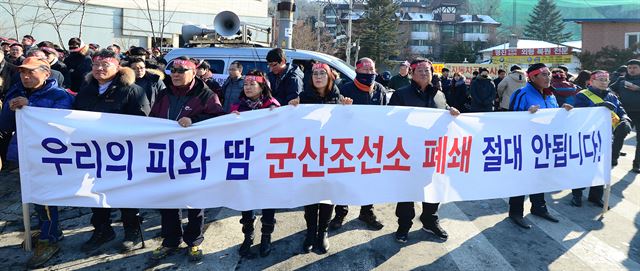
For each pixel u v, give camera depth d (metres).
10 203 4.42
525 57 15.84
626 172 5.98
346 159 3.26
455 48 46.38
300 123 3.18
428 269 3.16
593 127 3.90
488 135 3.54
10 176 5.30
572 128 3.80
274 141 3.16
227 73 6.00
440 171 3.44
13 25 15.07
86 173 2.99
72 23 16.78
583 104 4.50
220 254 3.34
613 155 6.28
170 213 3.22
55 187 2.99
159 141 3.04
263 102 3.26
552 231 3.89
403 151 3.34
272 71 4.22
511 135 3.60
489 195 3.57
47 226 3.25
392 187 3.35
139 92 3.29
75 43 5.87
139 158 3.03
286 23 8.52
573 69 24.64
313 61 4.43
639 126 5.92
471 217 4.23
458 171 3.49
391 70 37.38
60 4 16.22
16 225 3.85
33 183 2.99
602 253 3.46
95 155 2.99
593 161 3.93
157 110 3.21
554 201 4.76
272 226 3.31
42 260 3.12
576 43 32.78
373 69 3.63
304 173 3.21
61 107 3.28
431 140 3.39
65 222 3.95
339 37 23.28
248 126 3.12
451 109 3.44
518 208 4.00
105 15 17.53
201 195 3.10
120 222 3.97
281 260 3.26
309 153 3.21
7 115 3.30
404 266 3.20
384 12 36.66
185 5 19.70
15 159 3.20
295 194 3.21
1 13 14.88
